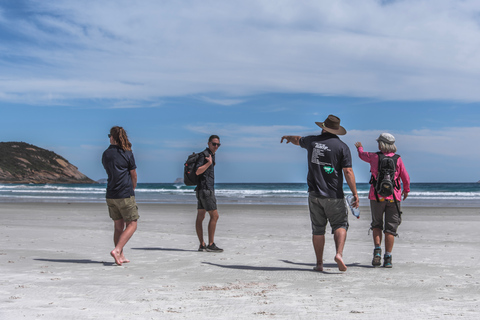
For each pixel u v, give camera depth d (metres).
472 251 7.39
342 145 5.43
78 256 6.79
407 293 4.32
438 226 11.98
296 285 4.73
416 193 44.97
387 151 6.14
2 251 7.21
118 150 6.14
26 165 181.38
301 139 5.72
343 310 3.60
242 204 24.62
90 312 3.47
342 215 5.43
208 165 7.25
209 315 3.42
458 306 3.75
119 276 5.18
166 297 4.07
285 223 12.91
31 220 13.89
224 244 8.41
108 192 6.13
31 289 4.33
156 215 16.23
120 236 6.21
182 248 7.88
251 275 5.32
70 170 194.75
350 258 6.75
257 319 3.31
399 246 8.07
